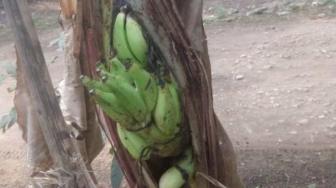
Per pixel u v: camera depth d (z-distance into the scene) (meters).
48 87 1.23
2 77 4.47
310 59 4.80
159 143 1.33
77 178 1.28
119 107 1.23
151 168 1.40
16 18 1.20
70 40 1.62
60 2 1.63
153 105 1.27
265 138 3.48
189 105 1.31
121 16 1.29
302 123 3.64
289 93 4.14
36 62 1.22
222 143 1.48
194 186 1.39
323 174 2.98
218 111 3.96
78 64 1.56
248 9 6.45
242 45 5.34
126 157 1.43
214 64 4.89
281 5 6.39
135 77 1.24
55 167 1.30
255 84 4.38
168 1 1.28
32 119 1.69
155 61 1.28
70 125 1.61
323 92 4.11
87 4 1.35
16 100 1.78
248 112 3.90
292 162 3.14
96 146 1.79
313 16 5.93
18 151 3.60
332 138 3.41
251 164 3.15
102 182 3.08
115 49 1.31
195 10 1.38
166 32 1.28
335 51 4.92
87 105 1.69
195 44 1.37
